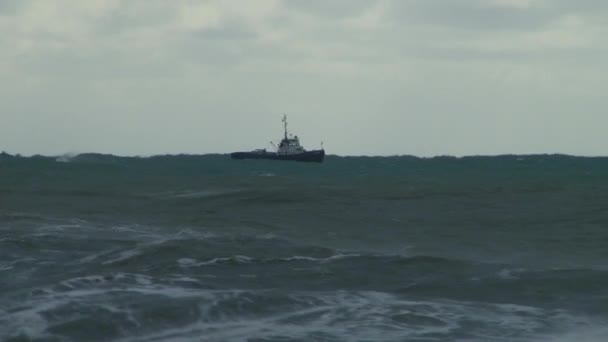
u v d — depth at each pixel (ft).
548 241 366.02
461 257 315.58
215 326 196.75
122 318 197.88
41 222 391.04
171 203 545.44
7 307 205.57
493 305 225.35
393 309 216.95
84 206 510.58
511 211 504.84
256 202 556.10
